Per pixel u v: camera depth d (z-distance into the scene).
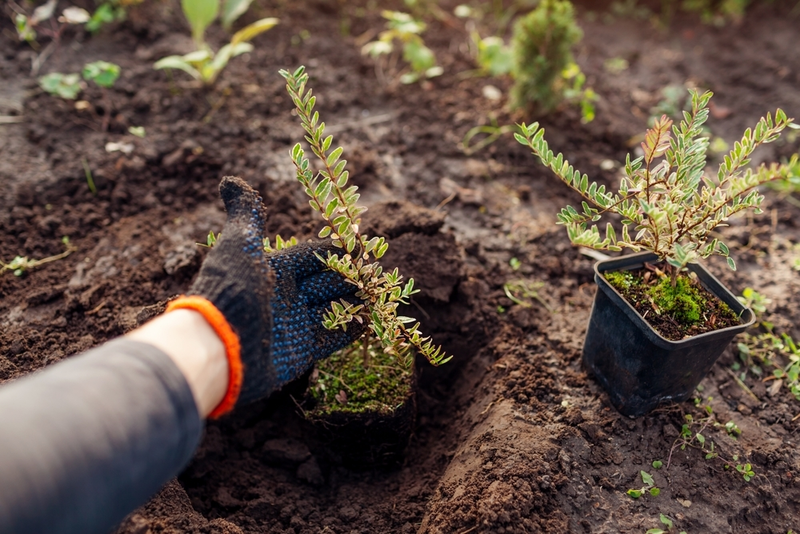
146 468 0.59
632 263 0.85
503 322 0.95
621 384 0.84
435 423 0.93
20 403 0.57
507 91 1.27
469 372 0.94
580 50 1.45
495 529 0.76
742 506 0.80
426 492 0.85
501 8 1.57
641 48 1.49
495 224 1.07
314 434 0.89
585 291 1.00
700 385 0.89
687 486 0.81
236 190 0.74
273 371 0.71
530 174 1.14
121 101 1.16
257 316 0.68
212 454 0.87
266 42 1.32
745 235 1.08
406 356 0.84
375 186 1.10
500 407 0.86
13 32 1.25
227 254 0.69
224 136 1.13
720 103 1.31
